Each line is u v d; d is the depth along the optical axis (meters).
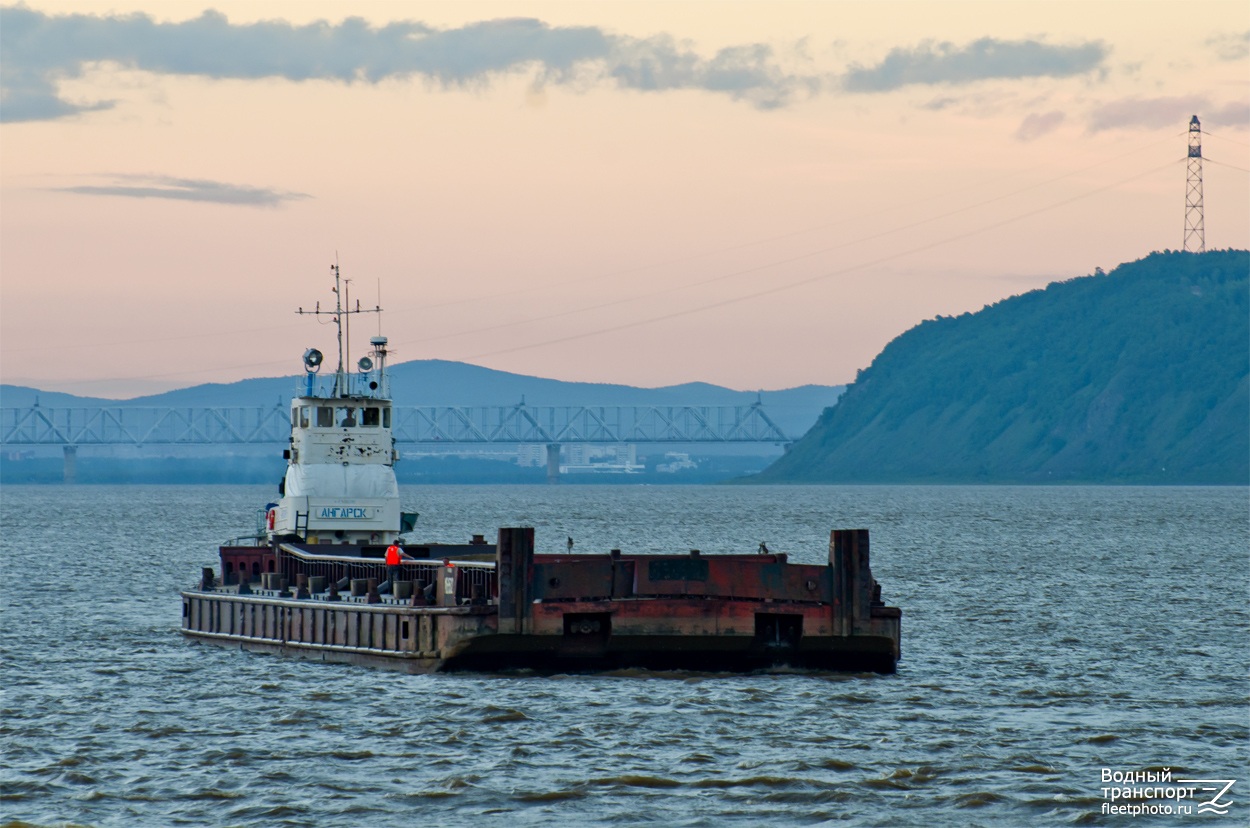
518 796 120.62
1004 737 141.50
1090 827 114.44
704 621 162.75
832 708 151.62
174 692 164.25
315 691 160.00
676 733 140.12
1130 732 144.50
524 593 160.62
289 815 115.94
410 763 130.50
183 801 119.88
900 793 122.38
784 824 114.44
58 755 134.75
